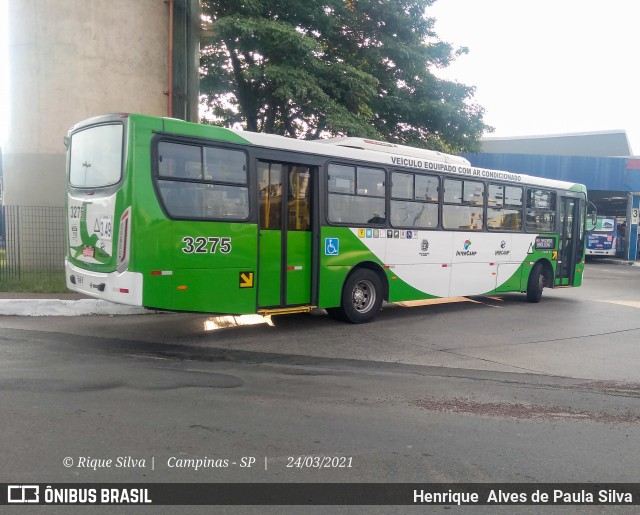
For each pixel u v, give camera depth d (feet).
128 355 24.95
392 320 37.04
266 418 17.76
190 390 20.25
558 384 23.18
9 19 45.60
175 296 26.08
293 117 63.16
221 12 56.95
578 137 155.33
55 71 45.09
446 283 40.34
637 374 25.16
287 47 53.78
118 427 16.46
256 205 29.17
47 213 45.91
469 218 41.98
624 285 65.57
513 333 33.99
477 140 70.23
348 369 24.31
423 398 20.58
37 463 14.02
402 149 38.42
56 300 34.04
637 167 106.93
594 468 15.05
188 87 51.49
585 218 53.62
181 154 26.32
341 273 33.65
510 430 17.66
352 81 56.75
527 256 47.21
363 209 34.78
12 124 46.26
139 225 24.86
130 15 46.62
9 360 23.35
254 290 29.25
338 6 59.57
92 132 26.96
